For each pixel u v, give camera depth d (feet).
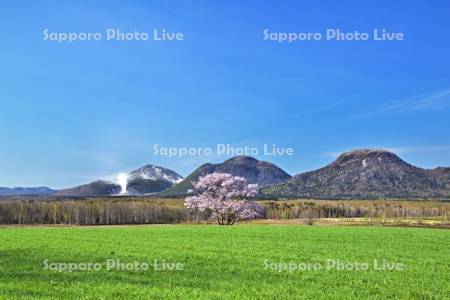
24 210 414.82
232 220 341.62
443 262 120.98
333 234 199.82
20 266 107.04
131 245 150.30
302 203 520.83
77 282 88.69
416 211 533.14
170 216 429.38
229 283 89.45
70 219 424.87
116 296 77.87
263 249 142.10
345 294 82.48
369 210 529.45
